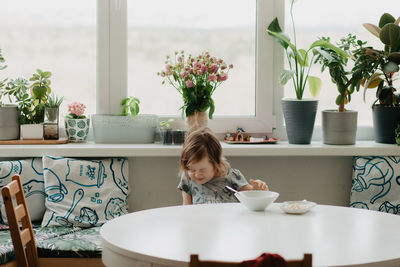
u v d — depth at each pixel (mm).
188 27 3248
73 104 3111
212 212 1973
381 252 1477
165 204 3154
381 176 2965
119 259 1521
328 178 3205
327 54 2943
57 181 2820
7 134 3039
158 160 3137
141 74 3244
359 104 3367
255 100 3291
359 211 2008
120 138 3111
